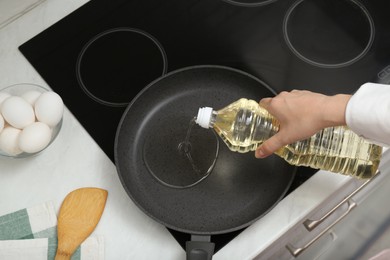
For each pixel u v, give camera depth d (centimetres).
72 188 103
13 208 102
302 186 100
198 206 101
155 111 108
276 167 103
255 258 102
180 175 103
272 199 100
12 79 111
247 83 108
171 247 99
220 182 102
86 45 114
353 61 108
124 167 104
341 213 111
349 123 87
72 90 110
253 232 99
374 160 99
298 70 109
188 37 114
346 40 111
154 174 103
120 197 102
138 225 101
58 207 102
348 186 106
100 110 108
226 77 108
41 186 104
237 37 113
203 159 104
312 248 114
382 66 108
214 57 111
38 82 111
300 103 90
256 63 110
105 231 100
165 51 112
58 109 101
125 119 106
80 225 100
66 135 107
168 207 101
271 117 100
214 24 114
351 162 99
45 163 105
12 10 115
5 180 104
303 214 99
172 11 116
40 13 117
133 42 114
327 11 113
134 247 100
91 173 104
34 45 114
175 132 106
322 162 100
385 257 115
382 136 85
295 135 91
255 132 100
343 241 118
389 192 116
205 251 93
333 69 108
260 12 114
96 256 99
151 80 111
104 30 115
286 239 106
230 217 100
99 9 117
